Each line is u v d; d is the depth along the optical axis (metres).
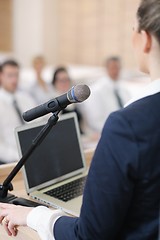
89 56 5.96
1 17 6.17
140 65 0.72
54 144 1.32
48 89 4.15
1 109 2.92
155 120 0.65
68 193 1.23
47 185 1.27
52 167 1.30
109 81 3.70
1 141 2.87
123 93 3.72
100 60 5.80
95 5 5.74
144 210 0.67
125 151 0.63
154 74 0.69
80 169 1.42
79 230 0.71
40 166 1.25
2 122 2.90
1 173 1.27
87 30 5.93
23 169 1.19
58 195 1.21
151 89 0.68
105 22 5.64
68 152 1.38
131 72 4.82
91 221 0.67
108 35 5.62
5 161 2.72
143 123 0.64
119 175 0.63
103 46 5.73
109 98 3.61
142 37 0.68
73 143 1.41
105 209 0.65
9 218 0.94
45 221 0.84
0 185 1.14
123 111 0.66
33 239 0.88
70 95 0.92
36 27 6.24
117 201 0.64
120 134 0.64
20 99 3.09
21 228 0.92
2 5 6.14
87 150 1.55
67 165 1.36
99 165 0.65
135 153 0.63
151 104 0.66
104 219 0.66
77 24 6.04
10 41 6.29
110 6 5.52
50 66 6.12
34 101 3.51
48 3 6.16
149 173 0.64
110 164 0.64
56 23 6.24
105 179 0.64
